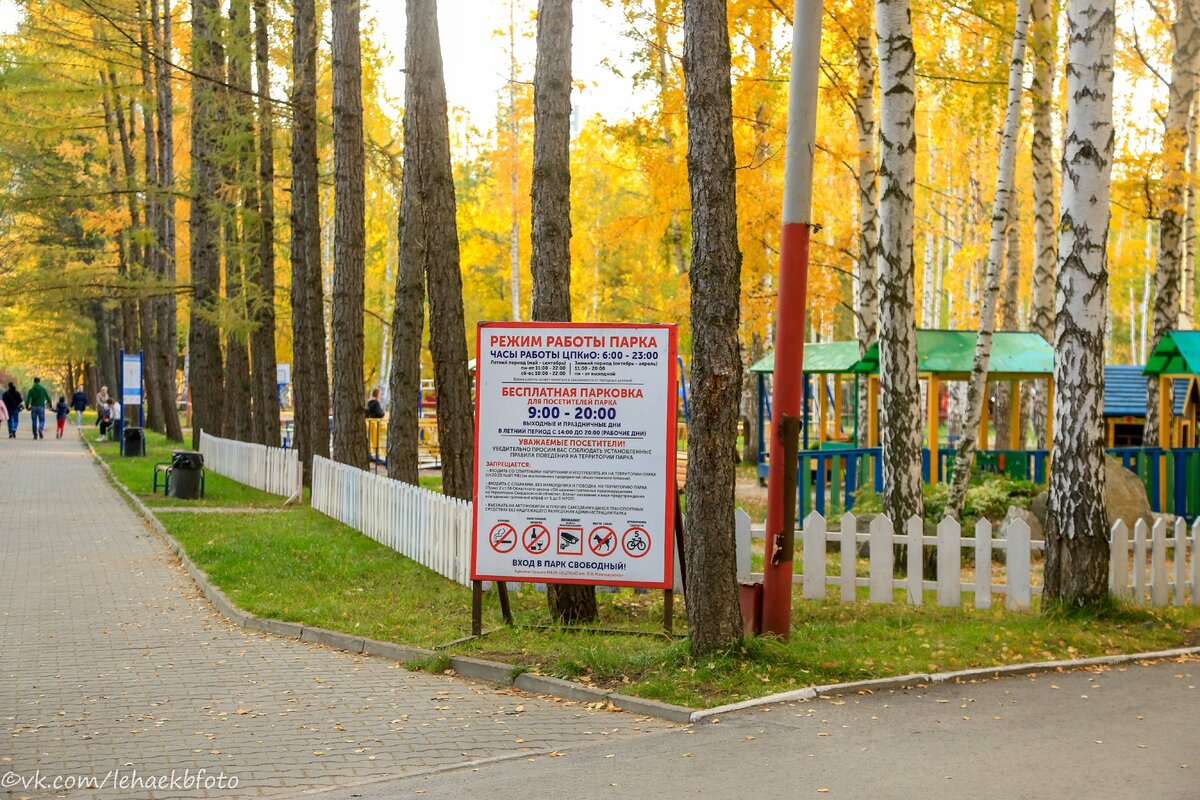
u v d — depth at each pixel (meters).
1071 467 10.91
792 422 9.52
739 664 8.64
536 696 8.48
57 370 98.50
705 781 6.33
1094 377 10.86
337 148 19.25
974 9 17.47
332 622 10.81
